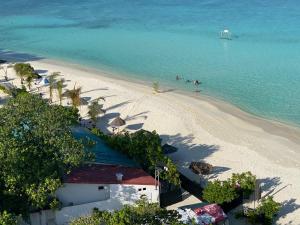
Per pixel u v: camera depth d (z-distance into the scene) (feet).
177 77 287.07
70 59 341.41
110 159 159.63
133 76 296.51
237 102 249.55
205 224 135.23
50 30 442.91
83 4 577.02
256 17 456.86
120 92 263.70
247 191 155.12
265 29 408.05
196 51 349.41
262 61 319.06
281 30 402.31
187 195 160.25
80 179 143.84
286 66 306.55
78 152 138.21
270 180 172.35
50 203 135.44
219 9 504.02
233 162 184.75
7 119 139.64
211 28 420.36
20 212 131.95
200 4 538.47
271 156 190.80
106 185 146.51
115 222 113.39
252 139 206.08
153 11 510.99
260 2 531.91
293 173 177.58
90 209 144.25
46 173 132.36
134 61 329.52
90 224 116.37
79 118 213.05
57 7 562.66
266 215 143.33
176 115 230.07
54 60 339.36
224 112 236.02
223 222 141.38
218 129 215.72
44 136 136.56
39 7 567.18
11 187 127.65
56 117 143.54
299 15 455.63
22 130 136.46
